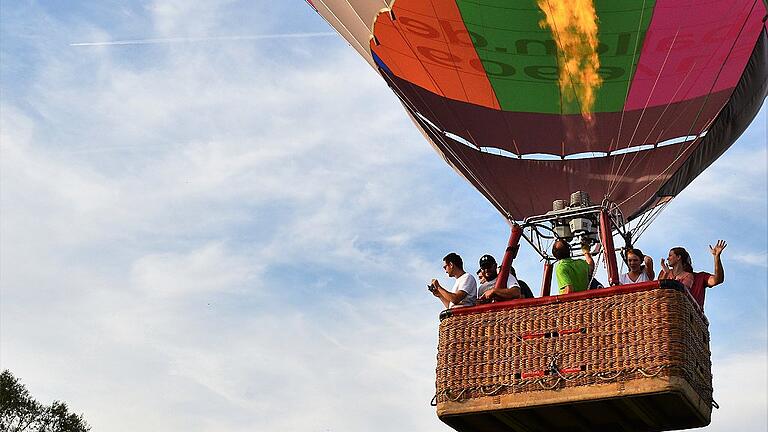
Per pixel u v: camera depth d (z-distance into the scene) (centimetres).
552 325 794
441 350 819
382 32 994
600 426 827
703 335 819
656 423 815
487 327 810
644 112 1034
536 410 796
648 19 939
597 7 931
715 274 848
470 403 801
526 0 930
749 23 939
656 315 772
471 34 974
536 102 1041
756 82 999
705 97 1012
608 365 773
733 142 1043
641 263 876
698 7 925
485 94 1041
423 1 943
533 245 881
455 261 850
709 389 816
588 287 820
